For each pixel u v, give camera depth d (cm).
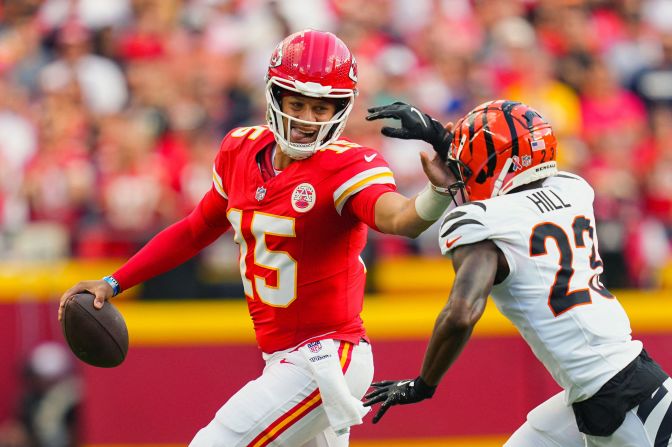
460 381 2392
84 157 3169
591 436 1372
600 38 3956
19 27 3766
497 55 3734
